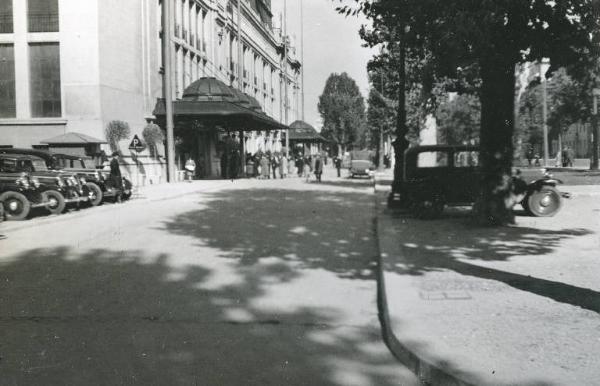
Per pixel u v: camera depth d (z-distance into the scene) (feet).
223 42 181.88
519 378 14.60
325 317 22.39
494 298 22.65
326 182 127.95
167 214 60.03
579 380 14.40
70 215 58.70
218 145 153.79
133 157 111.45
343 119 361.30
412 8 37.58
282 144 272.72
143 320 21.99
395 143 62.54
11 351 18.43
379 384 15.65
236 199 79.20
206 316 22.50
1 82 106.32
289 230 46.73
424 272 27.68
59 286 27.63
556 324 19.13
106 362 17.40
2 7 105.60
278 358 17.76
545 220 47.44
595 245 34.73
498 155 43.98
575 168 172.35
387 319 20.59
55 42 105.09
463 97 191.21
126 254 36.14
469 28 34.73
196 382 15.79
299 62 337.52
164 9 109.81
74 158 71.82
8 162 59.67
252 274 30.07
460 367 15.42
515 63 42.91
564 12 38.14
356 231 46.16
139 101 119.03
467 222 47.26
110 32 107.45
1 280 29.07
